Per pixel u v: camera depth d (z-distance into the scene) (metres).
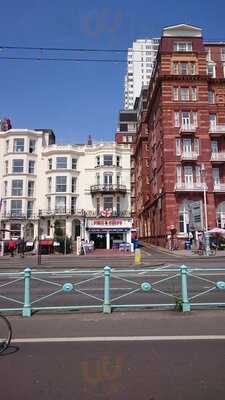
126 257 34.78
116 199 55.81
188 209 41.19
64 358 5.99
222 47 51.84
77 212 55.41
